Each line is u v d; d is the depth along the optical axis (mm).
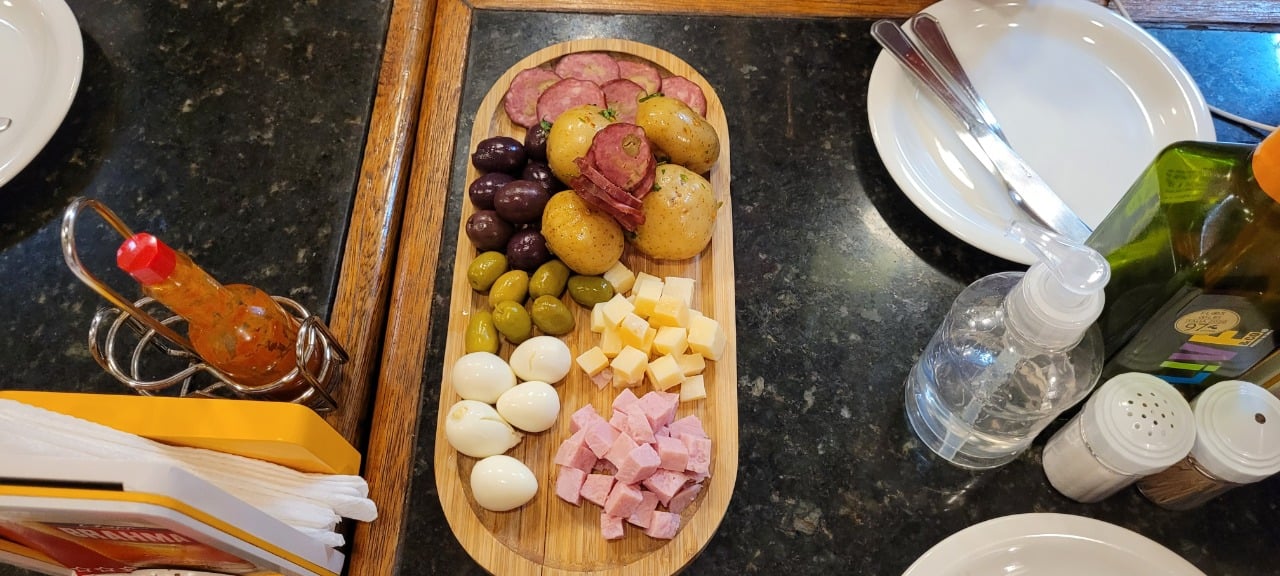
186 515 464
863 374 780
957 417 711
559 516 713
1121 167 846
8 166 828
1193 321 603
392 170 895
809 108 936
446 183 888
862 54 973
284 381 668
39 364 791
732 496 726
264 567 572
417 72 957
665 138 796
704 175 867
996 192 837
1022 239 565
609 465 730
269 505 592
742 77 956
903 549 704
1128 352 667
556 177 831
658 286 798
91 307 822
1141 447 599
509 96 915
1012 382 687
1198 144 590
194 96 953
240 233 861
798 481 733
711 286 822
